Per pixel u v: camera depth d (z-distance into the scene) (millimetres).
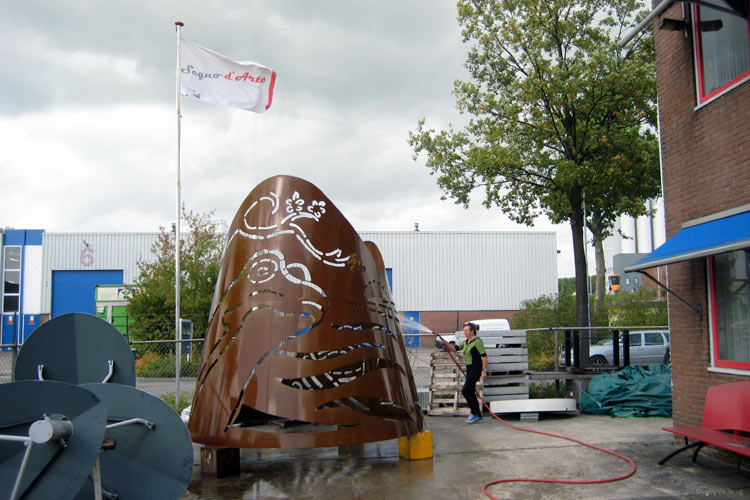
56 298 37969
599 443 8328
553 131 17375
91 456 3967
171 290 22297
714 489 6102
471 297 38031
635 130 17938
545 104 16859
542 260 38625
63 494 3943
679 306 8000
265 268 6957
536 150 18156
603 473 6781
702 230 7117
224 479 6898
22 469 3867
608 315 22188
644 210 20406
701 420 7504
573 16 17047
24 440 3889
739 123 6863
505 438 8938
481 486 6371
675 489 6125
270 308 6805
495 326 29688
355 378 6863
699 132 7547
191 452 4371
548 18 16781
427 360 15258
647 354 19438
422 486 6430
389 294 8008
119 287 24688
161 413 4461
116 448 4484
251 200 7324
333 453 8219
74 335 5520
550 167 17938
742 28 6965
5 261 37844
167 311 21766
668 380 11344
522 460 7473
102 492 4398
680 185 7918
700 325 7559
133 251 38312
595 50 16234
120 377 5375
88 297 38062
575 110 16750
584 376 12828
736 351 7047
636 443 8289
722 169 7133
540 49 16891
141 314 21266
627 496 5926
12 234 38094
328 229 7152
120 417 4523
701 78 7578
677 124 7984
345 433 6590
